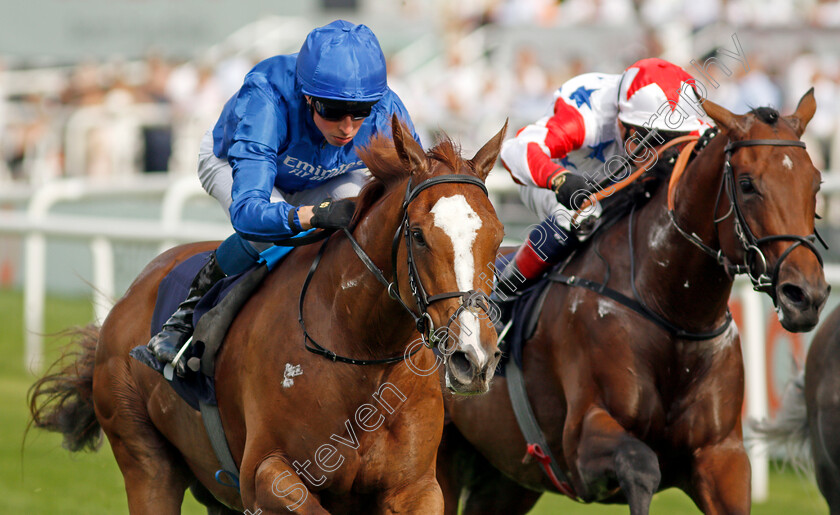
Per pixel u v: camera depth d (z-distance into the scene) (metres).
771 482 10.55
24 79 23.05
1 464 10.01
